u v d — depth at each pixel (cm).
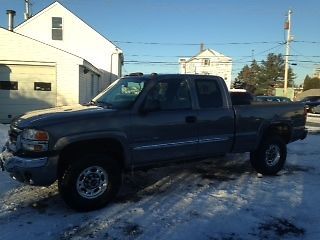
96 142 541
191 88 630
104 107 577
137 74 647
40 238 449
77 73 1728
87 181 531
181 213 532
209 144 645
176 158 614
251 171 777
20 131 515
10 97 1691
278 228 488
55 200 579
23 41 1667
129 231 471
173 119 597
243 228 486
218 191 633
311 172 786
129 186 655
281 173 770
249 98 732
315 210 552
